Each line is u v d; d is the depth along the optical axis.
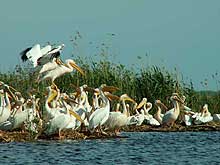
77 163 24.86
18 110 32.34
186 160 25.81
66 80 39.62
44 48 31.09
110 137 32.38
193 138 33.78
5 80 37.78
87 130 33.00
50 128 30.69
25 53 30.91
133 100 38.59
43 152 27.19
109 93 34.84
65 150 27.78
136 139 32.53
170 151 28.33
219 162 25.34
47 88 32.06
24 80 37.31
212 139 33.34
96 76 40.69
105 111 32.19
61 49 31.25
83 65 40.84
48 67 32.22
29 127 31.00
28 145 28.94
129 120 34.47
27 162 25.00
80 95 34.31
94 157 26.25
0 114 31.70
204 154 27.52
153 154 27.33
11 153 26.89
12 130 32.47
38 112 33.16
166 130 38.47
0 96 33.78
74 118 31.55
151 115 41.34
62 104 33.00
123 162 25.20
